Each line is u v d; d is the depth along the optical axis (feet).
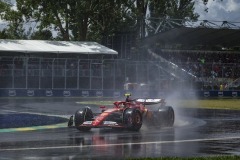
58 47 433.07
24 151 106.11
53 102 319.47
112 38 494.18
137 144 120.88
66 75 385.29
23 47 413.80
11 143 120.78
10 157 97.04
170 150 110.32
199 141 128.36
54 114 224.12
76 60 391.45
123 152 106.22
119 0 554.05
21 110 247.70
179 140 130.31
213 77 490.49
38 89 376.68
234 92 449.48
